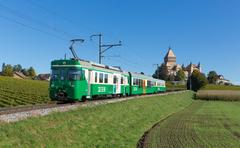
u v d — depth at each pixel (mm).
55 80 35812
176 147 22578
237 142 25281
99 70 40406
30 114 23016
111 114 32125
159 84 84688
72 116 25781
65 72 35594
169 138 26188
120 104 38750
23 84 95438
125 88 53125
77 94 35188
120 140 24391
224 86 172625
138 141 25156
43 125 21062
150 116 39844
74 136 21984
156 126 33031
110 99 43031
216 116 46219
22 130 18812
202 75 160500
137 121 34219
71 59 35781
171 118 41438
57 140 19922
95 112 30000
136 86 60312
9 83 93500
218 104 76375
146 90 69438
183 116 44750
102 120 28750
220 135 28656
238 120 41594
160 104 53719
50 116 23328
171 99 67938
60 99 35594
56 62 36125
